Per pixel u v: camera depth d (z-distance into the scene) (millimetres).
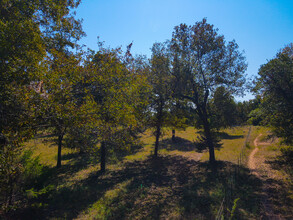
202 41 15977
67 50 11867
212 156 17453
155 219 8016
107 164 19703
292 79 12000
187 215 7926
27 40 6484
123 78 11031
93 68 9383
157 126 20750
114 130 9977
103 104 9977
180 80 16031
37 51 6855
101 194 11227
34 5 8219
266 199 8719
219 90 17500
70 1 11586
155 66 16938
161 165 18656
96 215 8633
